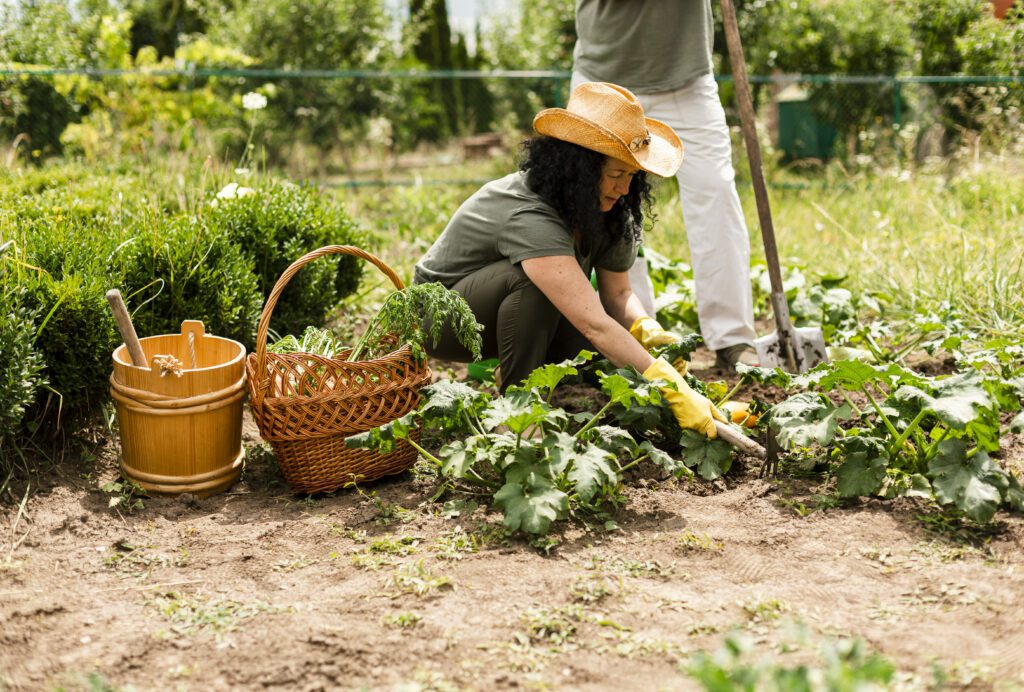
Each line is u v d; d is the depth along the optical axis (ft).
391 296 10.12
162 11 49.62
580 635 7.29
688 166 13.58
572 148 10.34
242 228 13.98
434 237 22.00
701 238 13.66
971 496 8.61
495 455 9.29
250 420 12.44
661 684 6.63
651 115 13.61
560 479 9.38
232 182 16.99
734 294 13.73
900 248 18.60
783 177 33.71
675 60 13.28
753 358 13.75
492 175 37.55
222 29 40.63
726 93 37.50
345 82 39.29
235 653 7.11
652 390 9.59
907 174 24.25
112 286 11.20
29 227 11.81
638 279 14.17
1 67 24.82
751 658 6.79
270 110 38.37
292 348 10.74
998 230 17.92
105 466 10.75
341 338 15.46
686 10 13.23
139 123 29.50
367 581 8.18
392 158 44.21
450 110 54.29
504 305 10.97
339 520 9.37
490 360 12.55
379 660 7.00
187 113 30.50
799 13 37.06
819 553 8.45
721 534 8.86
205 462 9.98
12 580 8.28
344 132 41.24
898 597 7.64
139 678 6.84
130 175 18.79
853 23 36.55
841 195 26.84
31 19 26.68
